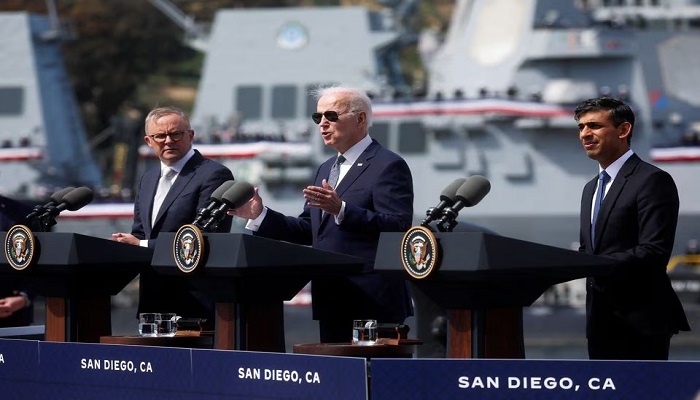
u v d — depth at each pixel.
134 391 20.95
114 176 134.75
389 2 101.25
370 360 18.02
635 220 22.36
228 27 101.50
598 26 87.19
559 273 19.00
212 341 23.36
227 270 20.70
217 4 187.12
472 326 19.19
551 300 84.31
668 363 17.12
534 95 86.00
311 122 93.62
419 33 106.75
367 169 24.83
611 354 22.45
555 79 87.31
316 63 98.69
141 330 23.36
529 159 86.38
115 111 181.50
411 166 88.44
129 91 180.88
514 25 89.81
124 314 89.88
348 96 25.06
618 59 86.31
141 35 180.75
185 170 26.73
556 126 84.81
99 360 21.44
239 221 83.62
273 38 100.25
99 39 179.38
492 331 19.34
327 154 92.44
